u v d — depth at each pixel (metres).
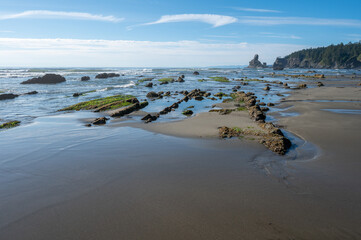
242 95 31.31
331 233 5.68
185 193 7.54
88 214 6.43
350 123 16.33
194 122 17.48
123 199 7.19
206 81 60.59
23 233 5.71
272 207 6.74
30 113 22.03
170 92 38.62
